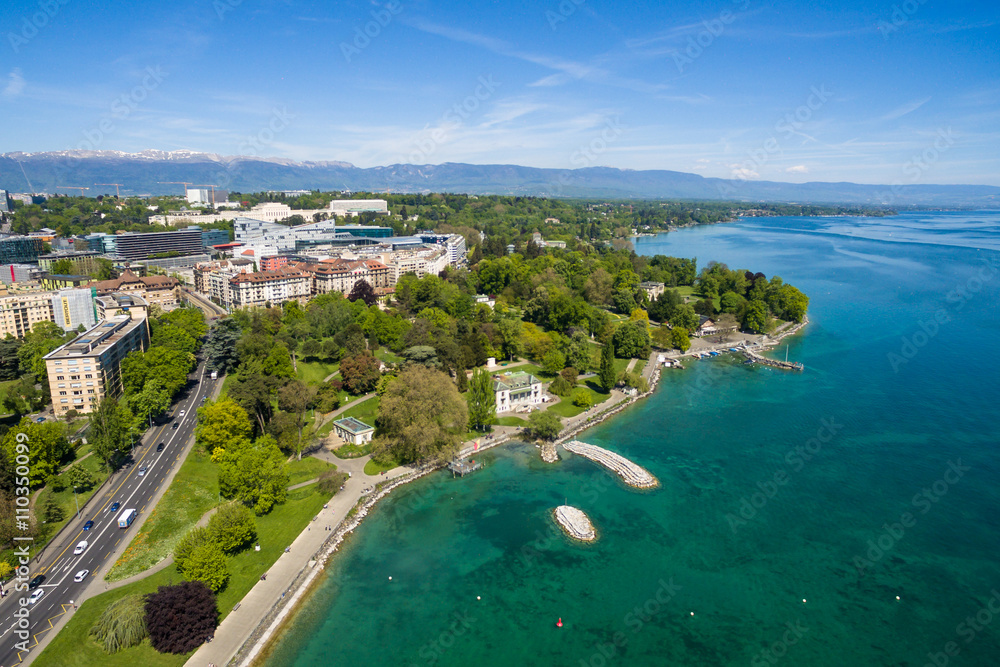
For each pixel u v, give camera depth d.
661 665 115.81
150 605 115.19
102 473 171.50
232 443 177.62
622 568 143.25
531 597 133.88
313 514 161.38
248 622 122.06
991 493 172.00
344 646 119.56
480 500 172.62
